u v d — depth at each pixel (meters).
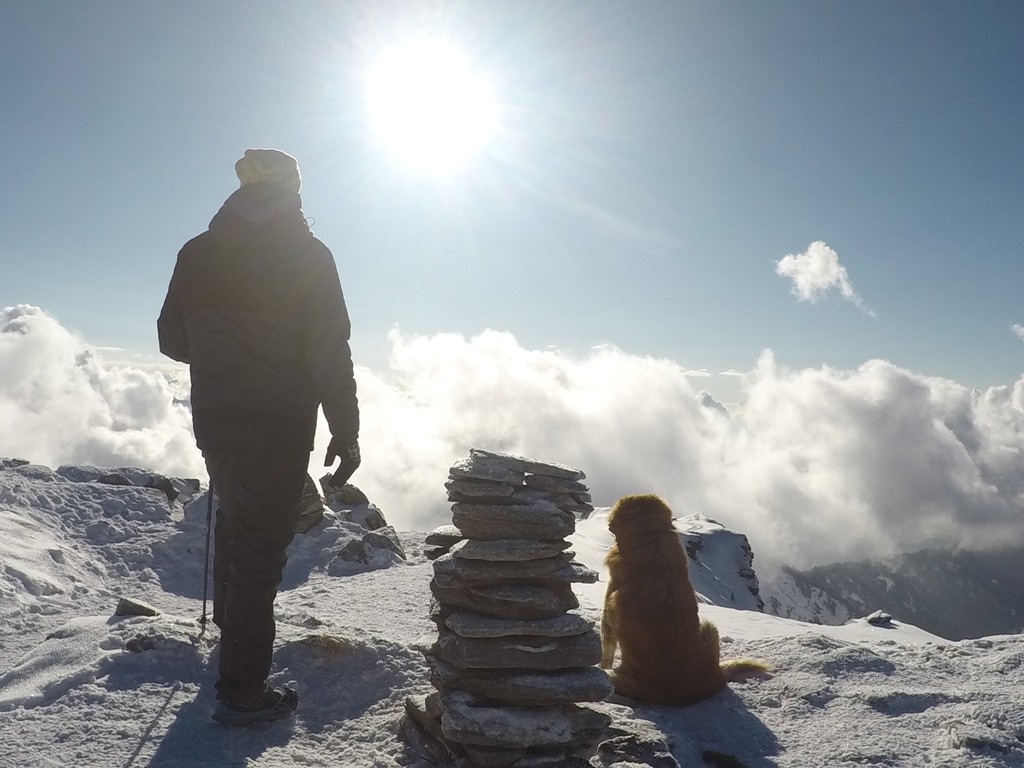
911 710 3.48
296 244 2.96
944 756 2.97
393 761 2.92
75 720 3.03
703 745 3.22
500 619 2.85
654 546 3.90
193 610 5.83
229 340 2.90
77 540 7.32
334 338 2.94
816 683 3.80
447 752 2.89
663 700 3.69
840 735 3.25
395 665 3.61
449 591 2.98
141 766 2.71
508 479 2.96
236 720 3.04
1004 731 3.15
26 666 3.65
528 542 2.90
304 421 3.01
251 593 3.00
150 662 3.49
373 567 7.66
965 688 3.70
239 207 2.99
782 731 3.35
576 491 3.13
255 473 2.92
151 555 7.18
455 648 2.84
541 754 2.74
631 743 3.02
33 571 6.06
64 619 5.25
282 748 2.99
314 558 7.81
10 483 7.98
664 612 3.75
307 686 3.52
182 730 3.00
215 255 2.94
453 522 3.06
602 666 4.05
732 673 4.01
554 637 2.85
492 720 2.70
